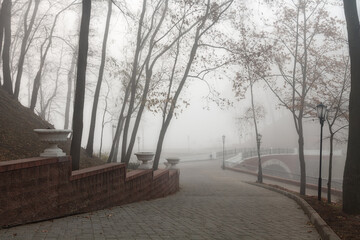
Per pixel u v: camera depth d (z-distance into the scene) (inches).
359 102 344.2
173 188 684.7
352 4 353.4
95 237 209.0
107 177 341.7
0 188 207.0
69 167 276.8
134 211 330.0
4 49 714.2
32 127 591.8
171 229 250.5
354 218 315.3
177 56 770.8
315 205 425.1
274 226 288.0
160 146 775.1
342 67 725.9
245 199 510.9
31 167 232.8
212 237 232.5
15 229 210.8
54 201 258.2
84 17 408.2
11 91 716.7
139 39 703.1
